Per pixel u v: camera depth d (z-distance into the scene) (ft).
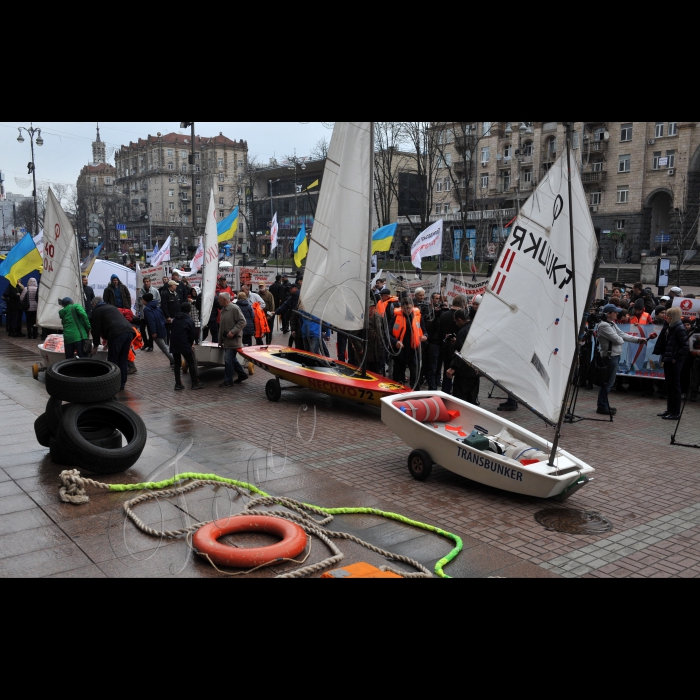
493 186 181.78
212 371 47.98
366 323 36.81
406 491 23.70
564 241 24.00
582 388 46.50
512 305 25.66
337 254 36.96
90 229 399.44
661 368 42.65
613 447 30.45
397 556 17.65
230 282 86.63
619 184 161.99
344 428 32.60
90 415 24.76
